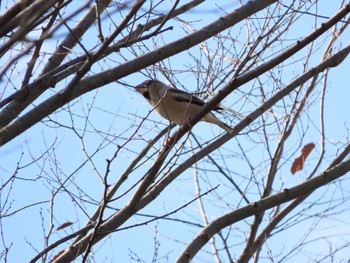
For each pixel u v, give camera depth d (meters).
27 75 10.29
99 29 8.98
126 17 8.67
